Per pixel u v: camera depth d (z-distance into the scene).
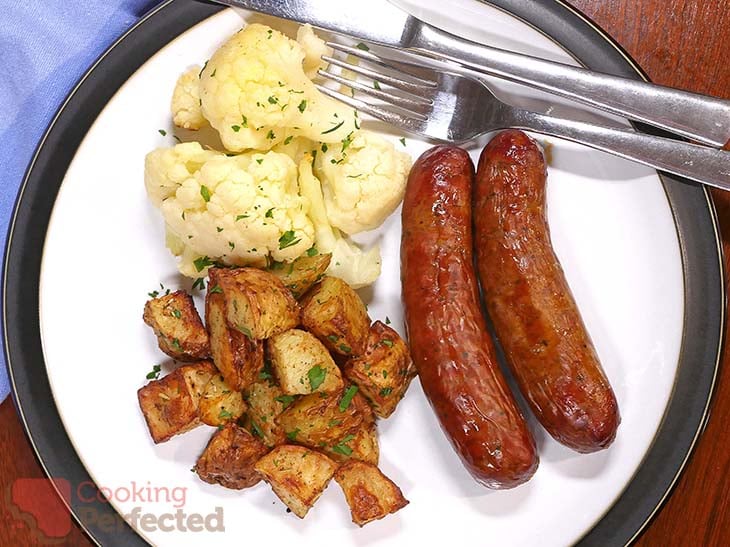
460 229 0.24
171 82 0.26
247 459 0.24
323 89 0.26
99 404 0.26
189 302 0.24
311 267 0.24
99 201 0.26
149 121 0.26
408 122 0.26
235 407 0.24
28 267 0.26
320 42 0.25
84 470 0.26
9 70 0.26
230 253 0.25
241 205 0.23
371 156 0.25
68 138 0.26
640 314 0.26
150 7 0.27
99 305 0.26
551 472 0.25
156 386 0.24
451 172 0.24
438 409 0.23
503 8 0.26
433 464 0.26
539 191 0.24
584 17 0.26
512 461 0.22
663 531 0.26
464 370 0.23
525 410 0.25
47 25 0.26
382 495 0.24
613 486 0.25
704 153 0.24
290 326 0.23
